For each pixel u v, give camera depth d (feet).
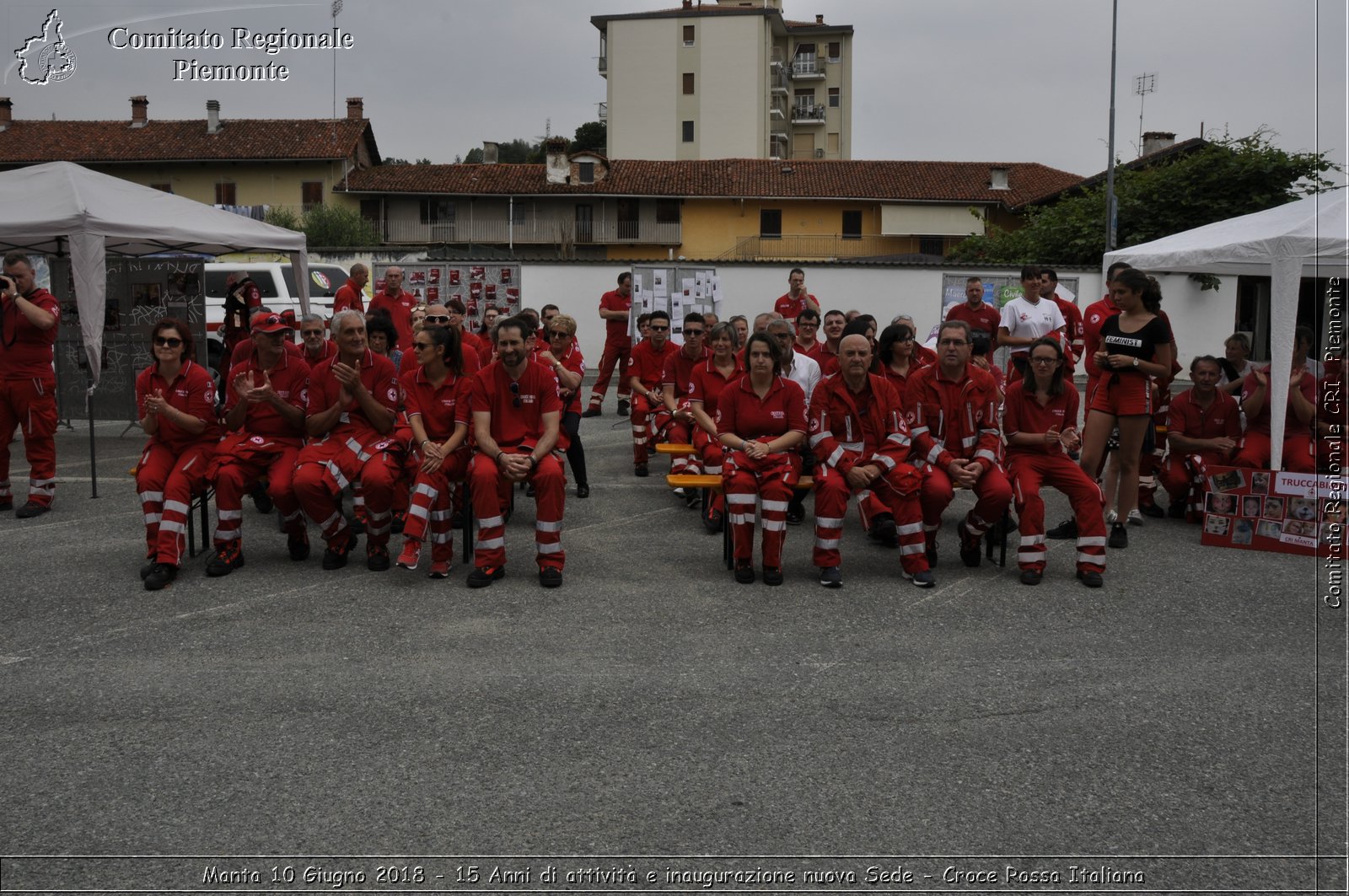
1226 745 14.26
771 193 163.63
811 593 21.44
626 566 23.43
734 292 91.61
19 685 16.03
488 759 13.62
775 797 12.69
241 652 17.58
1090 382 27.40
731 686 16.19
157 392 21.93
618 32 234.17
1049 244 106.63
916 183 166.91
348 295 42.04
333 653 17.51
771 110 243.81
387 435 23.15
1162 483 29.14
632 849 11.49
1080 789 12.99
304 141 159.63
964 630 19.08
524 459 21.38
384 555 22.84
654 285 52.65
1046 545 25.84
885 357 24.49
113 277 42.19
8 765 13.38
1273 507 25.04
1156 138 150.71
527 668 16.88
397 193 160.56
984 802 12.64
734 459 22.35
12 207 31.01
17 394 27.48
